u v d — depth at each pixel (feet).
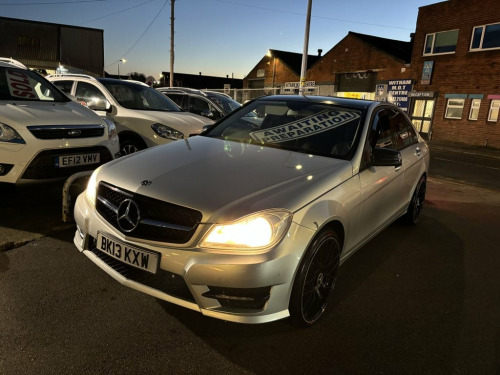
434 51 63.82
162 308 8.55
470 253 13.30
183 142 10.75
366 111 11.14
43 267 9.89
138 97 21.08
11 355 6.77
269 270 6.73
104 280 9.50
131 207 7.46
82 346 7.15
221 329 8.00
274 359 7.24
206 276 6.71
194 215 6.95
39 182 12.57
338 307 9.25
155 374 6.63
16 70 15.28
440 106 62.75
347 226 8.89
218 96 29.86
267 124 11.43
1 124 11.74
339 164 9.15
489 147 55.88
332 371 7.04
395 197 12.18
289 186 7.79
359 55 79.71
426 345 7.99
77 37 105.29
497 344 8.17
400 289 10.39
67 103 15.35
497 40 54.49
